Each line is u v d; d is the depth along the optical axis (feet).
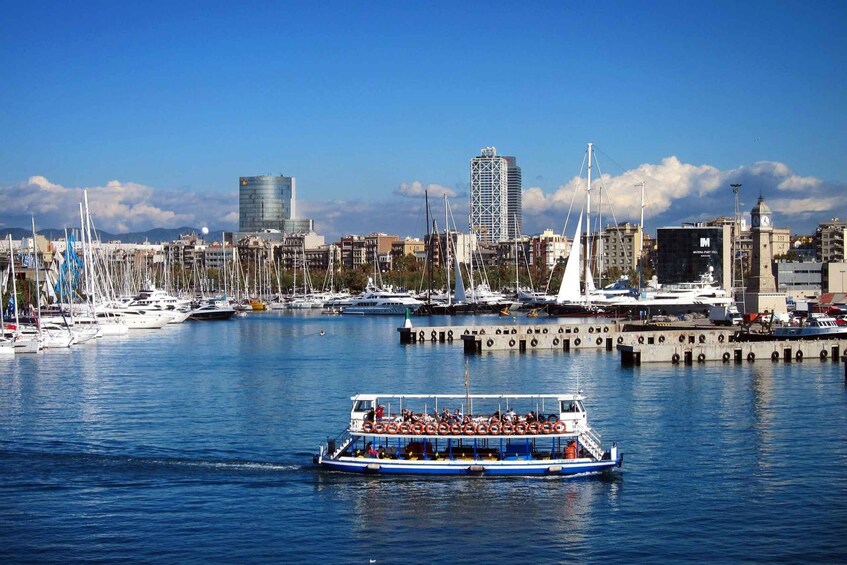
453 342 611.88
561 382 396.98
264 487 230.27
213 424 305.32
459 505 215.92
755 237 649.61
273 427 299.58
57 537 197.88
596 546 191.52
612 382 395.55
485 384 393.29
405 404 341.21
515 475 236.43
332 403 345.92
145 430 296.10
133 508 215.92
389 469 238.07
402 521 205.98
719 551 188.65
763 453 261.03
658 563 183.01
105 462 254.06
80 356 526.98
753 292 647.56
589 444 246.06
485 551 189.26
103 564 183.73
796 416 312.50
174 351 558.56
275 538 196.65
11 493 227.20
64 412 329.52
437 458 241.76
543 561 184.14
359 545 192.75
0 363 488.02
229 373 442.09
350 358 510.58
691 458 255.50
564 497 221.25
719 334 537.24
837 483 231.71
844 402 339.16
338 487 229.86
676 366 453.17
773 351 474.49
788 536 196.54
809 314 647.15
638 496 222.07
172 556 187.52
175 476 240.53
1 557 187.11
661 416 313.32
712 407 329.93
